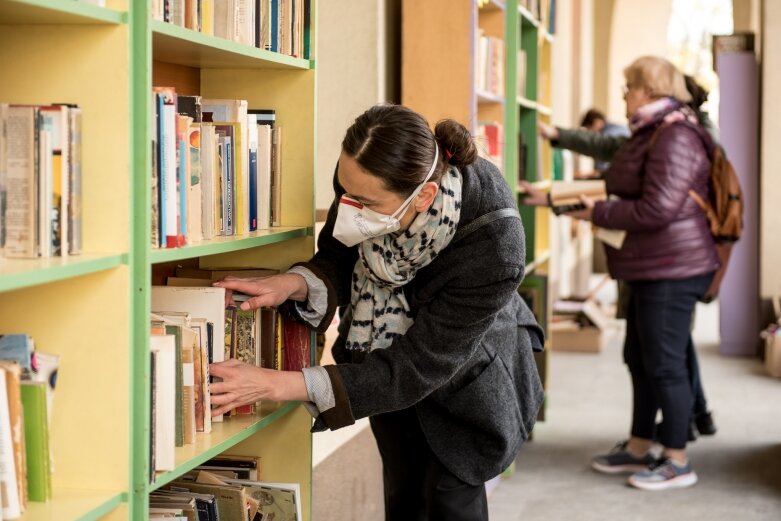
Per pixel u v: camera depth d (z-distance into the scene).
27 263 1.52
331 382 2.12
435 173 2.06
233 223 2.18
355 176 2.01
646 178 4.28
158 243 1.81
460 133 2.14
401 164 1.97
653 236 4.35
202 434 2.05
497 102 4.68
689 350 5.17
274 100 2.44
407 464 2.57
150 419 1.75
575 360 7.59
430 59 4.12
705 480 4.68
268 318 2.32
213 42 1.96
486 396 2.31
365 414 2.15
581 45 10.87
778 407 6.08
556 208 4.55
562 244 9.45
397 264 2.17
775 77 7.50
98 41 1.67
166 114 1.83
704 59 15.98
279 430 2.50
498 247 2.14
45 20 1.63
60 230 1.62
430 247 2.12
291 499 2.29
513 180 4.62
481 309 2.14
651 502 4.38
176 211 1.86
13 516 1.55
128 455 1.71
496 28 4.70
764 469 4.84
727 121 7.67
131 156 1.69
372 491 4.05
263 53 2.18
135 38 1.69
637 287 4.47
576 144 5.45
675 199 4.21
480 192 2.17
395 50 4.35
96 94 1.68
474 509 2.39
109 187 1.68
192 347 1.99
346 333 2.49
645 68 4.34
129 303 1.69
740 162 7.65
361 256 2.23
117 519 1.72
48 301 1.71
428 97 4.12
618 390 6.57
